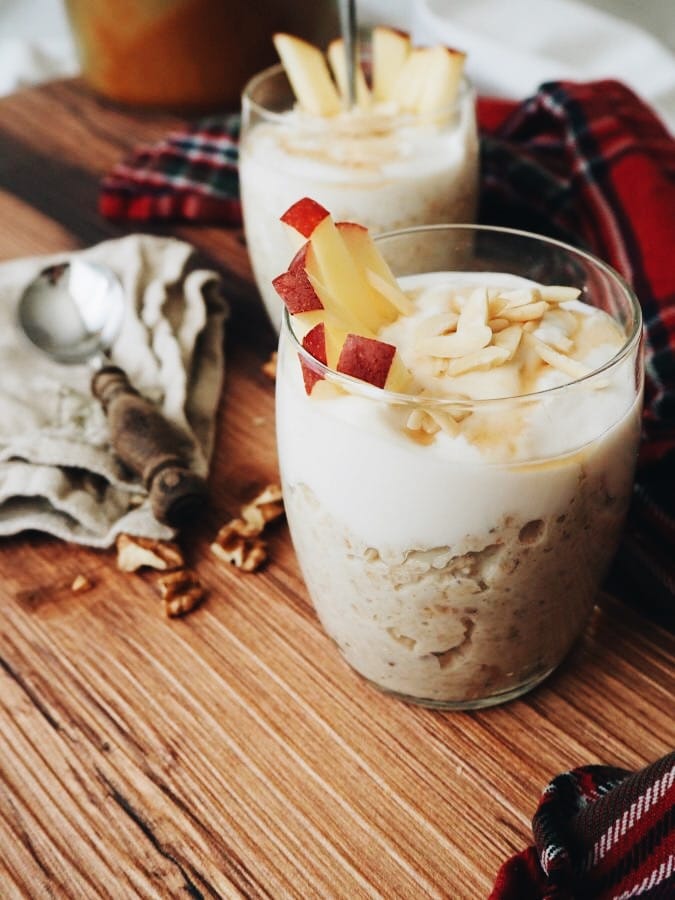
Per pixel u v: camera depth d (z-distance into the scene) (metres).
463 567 0.36
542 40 0.77
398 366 0.35
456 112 0.51
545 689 0.41
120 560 0.45
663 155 0.56
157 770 0.39
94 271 0.54
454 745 0.39
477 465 0.34
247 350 0.55
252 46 0.69
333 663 0.42
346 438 0.35
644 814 0.34
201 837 0.37
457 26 0.76
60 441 0.48
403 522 0.35
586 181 0.56
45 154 0.70
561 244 0.40
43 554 0.46
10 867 0.37
